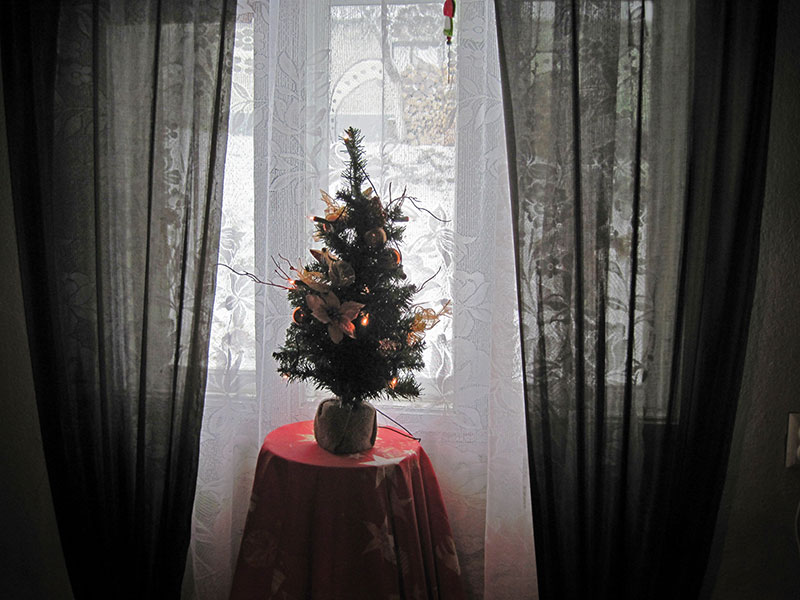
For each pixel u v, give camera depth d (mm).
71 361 1557
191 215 1490
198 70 1456
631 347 1384
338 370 1337
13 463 1705
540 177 1399
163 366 1526
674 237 1398
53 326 1542
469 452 1605
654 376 1412
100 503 1566
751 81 1334
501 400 1535
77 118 1507
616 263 1408
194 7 1466
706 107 1356
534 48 1380
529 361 1422
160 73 1479
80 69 1498
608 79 1363
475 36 1507
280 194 1579
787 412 1458
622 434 1405
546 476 1431
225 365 1618
